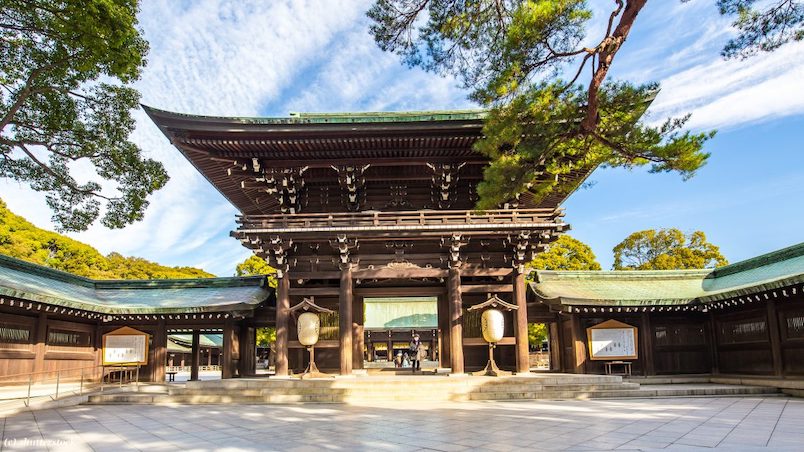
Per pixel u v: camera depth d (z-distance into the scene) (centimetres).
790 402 1762
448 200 2331
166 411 1648
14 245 5309
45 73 1912
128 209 2342
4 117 1845
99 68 1875
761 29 1357
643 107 1496
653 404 1686
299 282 2202
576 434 1126
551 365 2772
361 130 1998
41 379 2102
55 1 1554
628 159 1541
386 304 4297
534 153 1508
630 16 1335
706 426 1234
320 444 1051
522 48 1431
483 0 1580
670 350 2441
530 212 2212
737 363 2309
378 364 3912
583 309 2362
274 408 1661
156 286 2770
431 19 1623
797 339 2016
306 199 2377
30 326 2097
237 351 2475
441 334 2291
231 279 2745
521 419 1348
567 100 1475
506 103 1512
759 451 943
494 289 2141
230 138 2056
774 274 2305
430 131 2009
